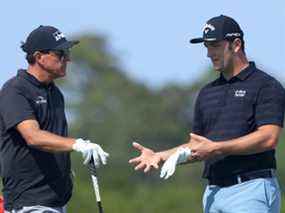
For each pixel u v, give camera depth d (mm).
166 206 114062
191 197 115375
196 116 28109
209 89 27891
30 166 27391
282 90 27328
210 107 27688
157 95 158500
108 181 124250
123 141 147375
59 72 27656
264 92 27188
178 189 118750
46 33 27625
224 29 27359
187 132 153750
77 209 99750
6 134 27391
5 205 27719
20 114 27109
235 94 27422
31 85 27500
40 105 27438
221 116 27500
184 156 26672
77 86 164750
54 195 27531
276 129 27031
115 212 112375
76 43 27828
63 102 28109
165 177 26578
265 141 26859
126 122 152250
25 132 27000
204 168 27984
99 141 150250
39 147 26922
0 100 27438
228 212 27328
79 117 155875
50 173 27484
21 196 27453
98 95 157000
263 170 27266
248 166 27234
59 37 27656
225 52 27422
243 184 27266
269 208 27297
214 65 27562
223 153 26766
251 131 27266
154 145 151125
